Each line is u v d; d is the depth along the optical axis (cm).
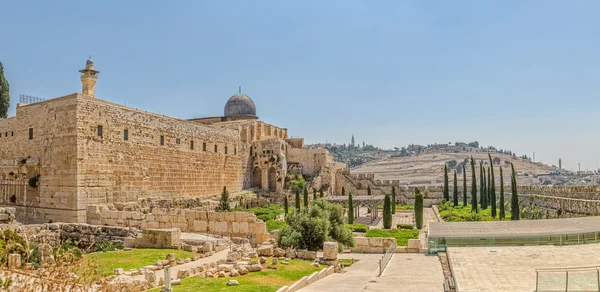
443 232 4178
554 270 2066
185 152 6856
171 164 6481
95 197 5053
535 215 7550
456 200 10056
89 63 5981
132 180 5650
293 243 3634
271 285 2242
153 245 3769
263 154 9650
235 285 2198
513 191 6347
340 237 4100
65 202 4897
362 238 4272
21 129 5441
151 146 6047
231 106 11669
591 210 5706
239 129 9162
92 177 5025
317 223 3719
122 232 4269
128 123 5619
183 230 4544
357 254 4144
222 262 2859
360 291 2248
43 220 5056
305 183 10031
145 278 2289
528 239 3844
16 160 5288
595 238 3838
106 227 4353
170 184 6444
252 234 4328
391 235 5406
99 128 5153
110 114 5322
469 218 7188
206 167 7488
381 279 2670
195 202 6575
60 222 4847
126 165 5556
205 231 4466
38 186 5144
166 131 6391
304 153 10700
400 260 3659
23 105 5488
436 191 11631
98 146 5125
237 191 8725
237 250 3319
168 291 1897
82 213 4859
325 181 10588
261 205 8462
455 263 2938
